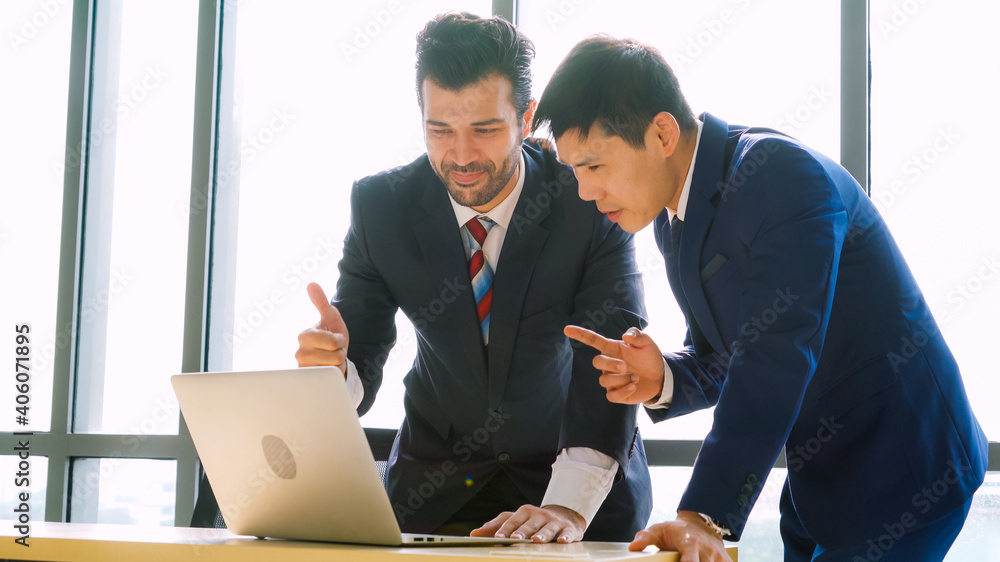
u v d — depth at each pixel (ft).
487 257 5.98
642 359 4.56
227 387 3.88
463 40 5.39
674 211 4.82
